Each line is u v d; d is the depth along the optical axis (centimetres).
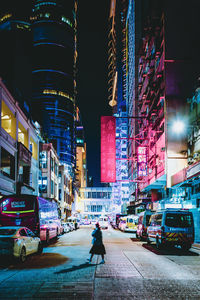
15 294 743
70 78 15225
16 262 1269
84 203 15000
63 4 15775
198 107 3030
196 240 2709
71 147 14462
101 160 4634
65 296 724
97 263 1262
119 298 707
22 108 4328
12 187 3231
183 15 3728
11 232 1322
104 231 4866
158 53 3869
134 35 8381
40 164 5759
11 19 8562
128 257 1470
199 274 1017
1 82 2906
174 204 3247
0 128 2856
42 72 14600
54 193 6488
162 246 1883
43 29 15125
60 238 2964
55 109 14238
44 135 6444
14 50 4784
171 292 768
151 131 4250
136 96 8131
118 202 11862
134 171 7481
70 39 15662
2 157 3062
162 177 3647
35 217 1905
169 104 3503
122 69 12512
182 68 3612
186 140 3428
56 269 1112
